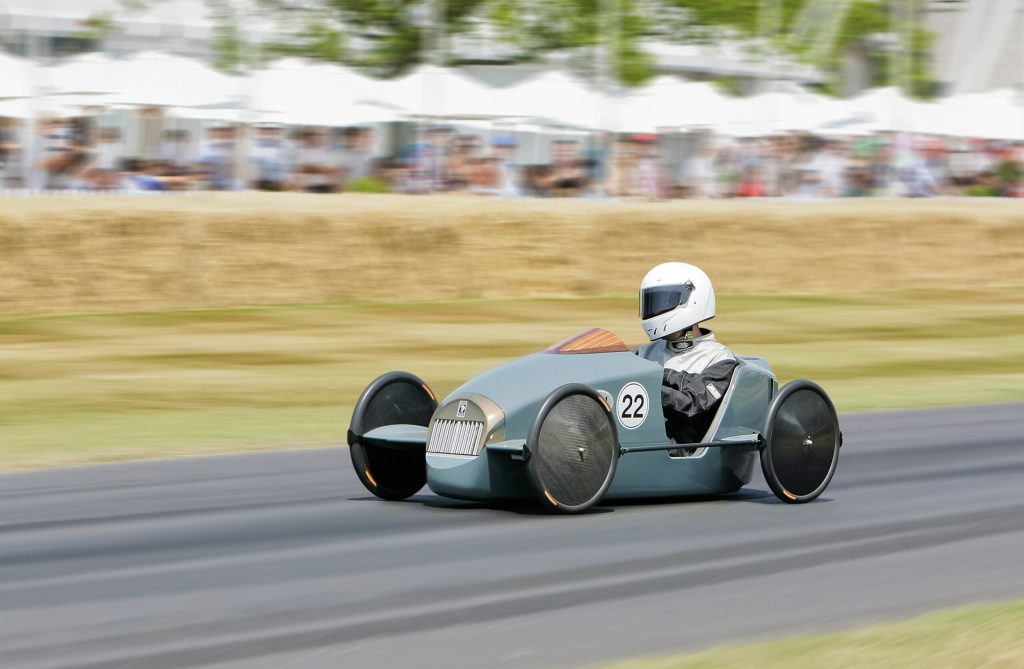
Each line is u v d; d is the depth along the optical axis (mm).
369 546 14266
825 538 14852
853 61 75125
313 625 11086
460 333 42781
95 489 18703
